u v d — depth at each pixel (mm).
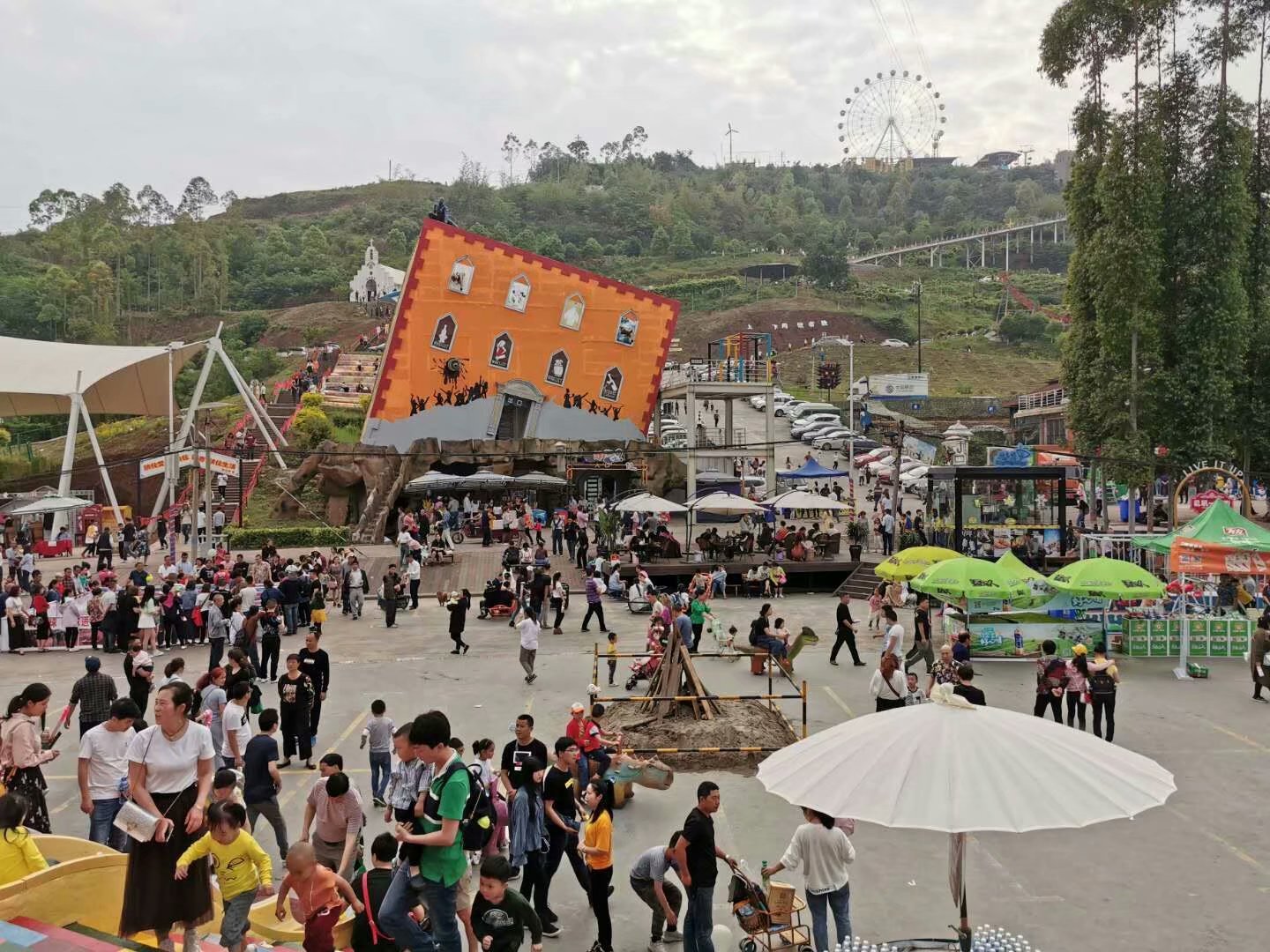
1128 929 10094
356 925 7613
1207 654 23547
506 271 49438
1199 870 11555
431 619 29859
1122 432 36625
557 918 10484
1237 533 22625
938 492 33406
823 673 22062
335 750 16469
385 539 44188
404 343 48125
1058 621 23203
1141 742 16422
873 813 6340
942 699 7270
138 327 135500
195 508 37156
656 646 20875
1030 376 130375
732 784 14578
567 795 10094
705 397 52219
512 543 35250
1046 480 31547
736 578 35094
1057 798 6293
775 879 11266
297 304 153250
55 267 124062
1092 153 38688
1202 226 36406
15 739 10359
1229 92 36469
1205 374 35938
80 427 82562
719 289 182500
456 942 6805
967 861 11914
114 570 36625
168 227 160500
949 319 168625
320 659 16062
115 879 8109
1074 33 37938
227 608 23016
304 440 51562
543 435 50375
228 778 8094
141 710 13781
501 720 18125
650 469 50938
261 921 9031
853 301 174875
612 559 34250
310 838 9516
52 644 26625
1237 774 14852
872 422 86562
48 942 6914
